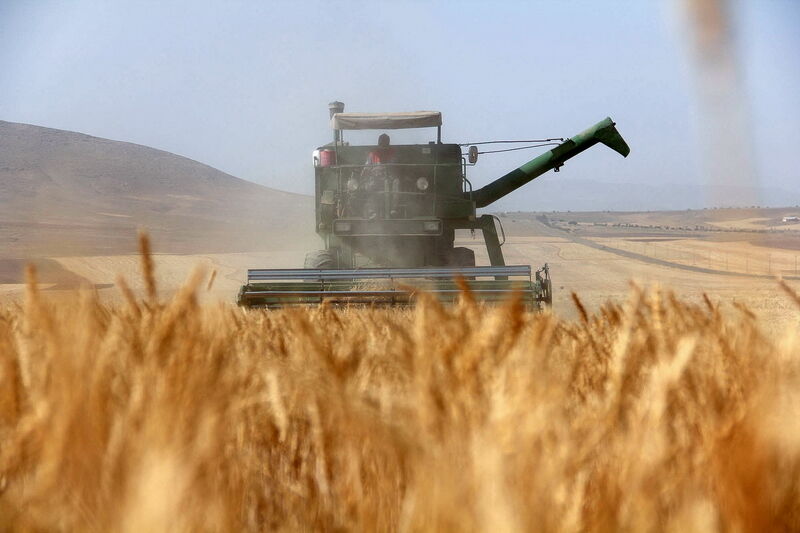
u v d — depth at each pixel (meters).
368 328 8.51
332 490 5.28
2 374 4.94
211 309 6.51
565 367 6.71
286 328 9.98
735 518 3.57
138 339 5.52
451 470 3.57
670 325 6.86
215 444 4.12
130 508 3.29
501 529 3.30
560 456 3.99
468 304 5.95
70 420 3.75
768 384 4.12
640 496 3.90
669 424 4.62
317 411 5.32
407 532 3.63
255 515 5.55
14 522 3.66
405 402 4.37
